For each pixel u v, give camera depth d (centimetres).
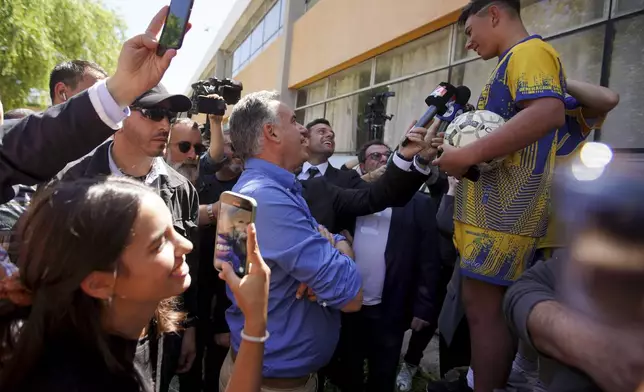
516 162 151
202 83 317
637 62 347
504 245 153
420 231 295
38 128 101
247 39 1686
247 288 105
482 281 160
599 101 176
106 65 1177
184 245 106
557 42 424
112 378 95
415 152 209
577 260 80
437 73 596
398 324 280
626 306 73
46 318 88
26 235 93
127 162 192
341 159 852
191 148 305
